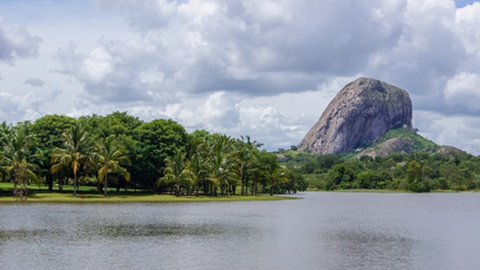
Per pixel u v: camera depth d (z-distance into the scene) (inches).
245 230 2268.7
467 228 2518.5
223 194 5846.5
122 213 3031.5
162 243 1829.5
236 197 5349.4
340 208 4212.6
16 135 4047.7
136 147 4913.9
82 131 4200.3
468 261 1542.8
